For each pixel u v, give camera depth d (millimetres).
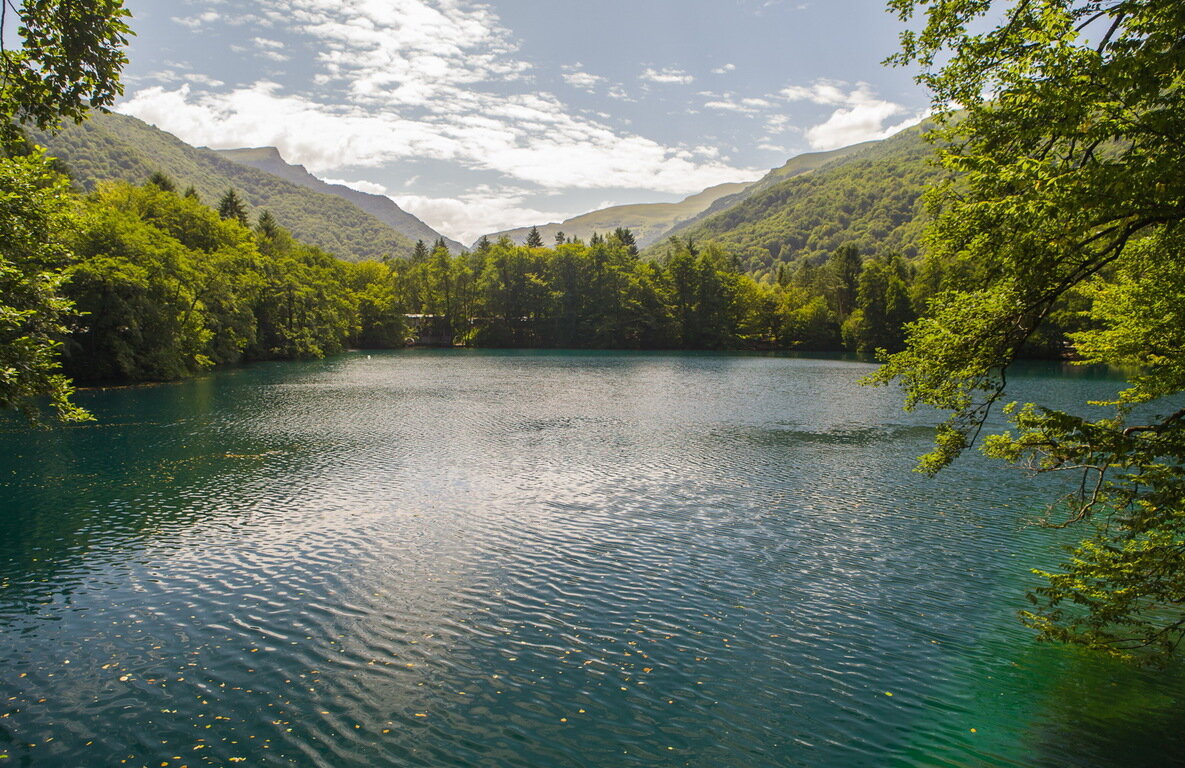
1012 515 25453
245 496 27625
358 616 17172
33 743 12070
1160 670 14922
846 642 16062
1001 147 10914
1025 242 10523
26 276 17297
